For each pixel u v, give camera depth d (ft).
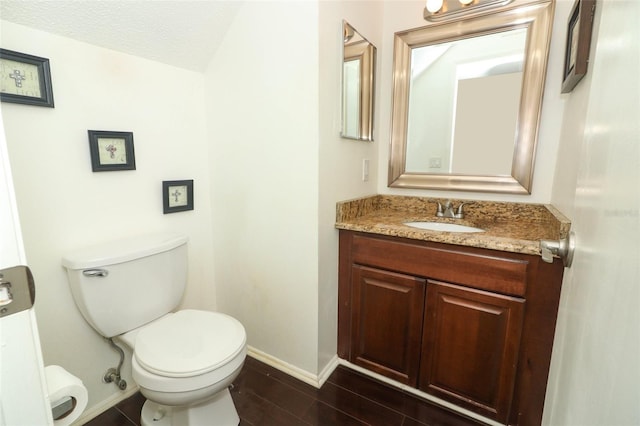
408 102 5.77
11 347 1.48
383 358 5.06
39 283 3.84
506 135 5.09
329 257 5.00
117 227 4.59
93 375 4.43
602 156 1.64
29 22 3.49
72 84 3.94
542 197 4.97
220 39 5.04
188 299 5.69
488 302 4.07
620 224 1.29
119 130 4.47
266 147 4.91
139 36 4.35
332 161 4.78
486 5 4.90
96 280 3.85
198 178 5.65
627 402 1.09
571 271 2.30
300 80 4.37
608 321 1.35
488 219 5.34
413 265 4.55
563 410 2.10
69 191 4.03
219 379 3.45
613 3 1.61
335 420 4.40
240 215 5.47
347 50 4.79
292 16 4.28
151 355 3.53
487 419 4.35
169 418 4.11
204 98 5.56
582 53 3.13
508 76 4.95
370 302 5.02
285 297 5.16
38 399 1.59
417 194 6.01
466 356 4.33
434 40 5.39
